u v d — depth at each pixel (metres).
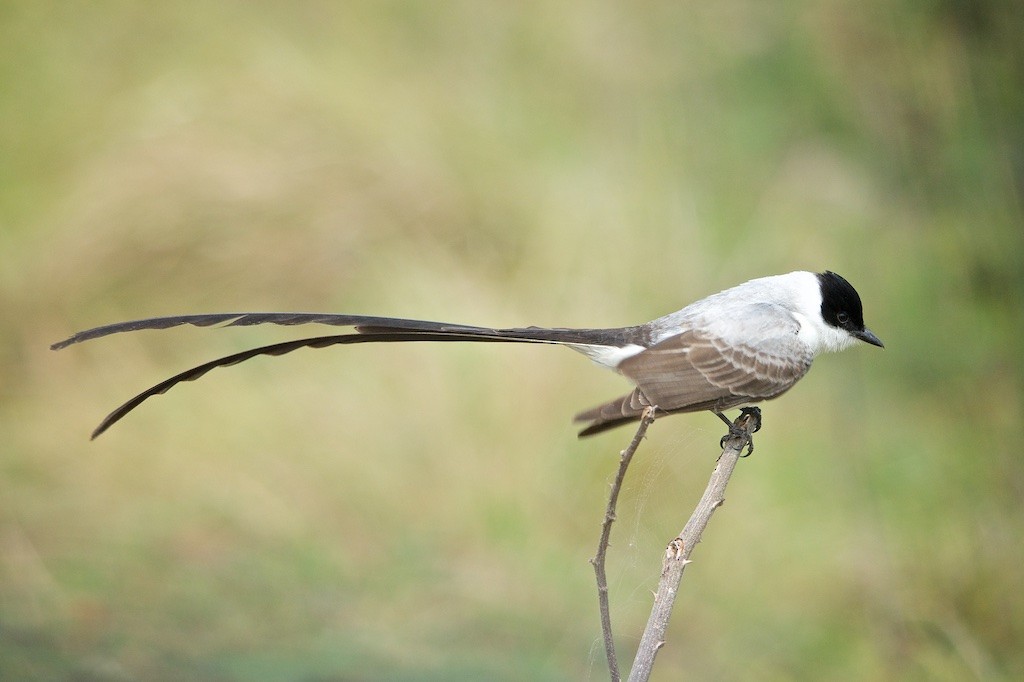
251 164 13.41
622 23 15.92
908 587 9.88
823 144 14.19
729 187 13.89
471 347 11.55
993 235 12.45
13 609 9.54
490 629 9.59
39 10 15.71
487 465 10.85
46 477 11.38
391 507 10.83
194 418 11.82
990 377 11.73
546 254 12.94
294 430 11.53
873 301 12.48
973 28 13.19
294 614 9.74
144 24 15.73
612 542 9.16
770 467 10.88
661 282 12.45
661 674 9.29
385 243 13.27
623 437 10.62
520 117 14.77
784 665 9.47
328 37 15.74
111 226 13.11
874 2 13.94
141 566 10.30
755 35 15.35
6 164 14.20
